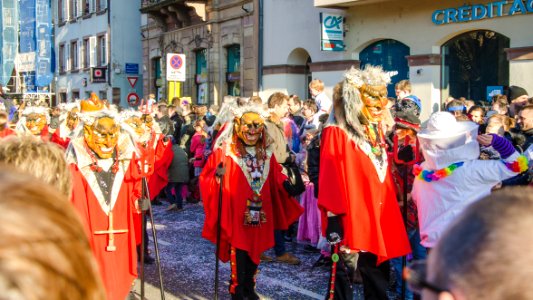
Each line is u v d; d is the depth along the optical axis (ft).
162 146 31.94
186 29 78.13
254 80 64.69
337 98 16.61
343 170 16.17
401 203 18.44
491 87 42.98
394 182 18.17
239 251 18.89
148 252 25.55
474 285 3.60
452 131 15.61
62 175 9.62
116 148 17.88
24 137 9.85
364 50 53.01
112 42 104.99
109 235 17.46
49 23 116.16
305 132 27.76
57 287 2.99
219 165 18.80
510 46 41.63
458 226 3.88
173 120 45.60
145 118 31.40
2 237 2.89
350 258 16.35
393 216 16.35
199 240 30.30
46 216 3.08
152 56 89.40
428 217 16.05
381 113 16.39
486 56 44.16
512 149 15.66
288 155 21.97
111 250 17.44
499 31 42.32
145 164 18.15
